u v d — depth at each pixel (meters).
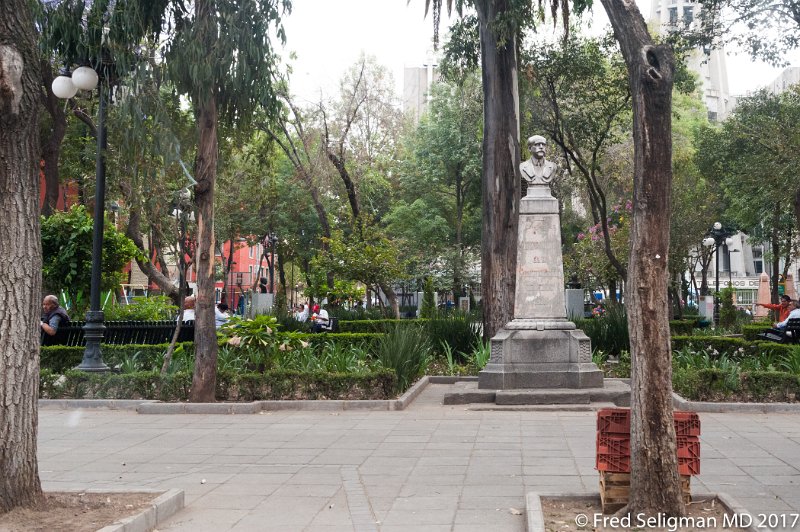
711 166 35.09
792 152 23.89
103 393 13.47
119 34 13.09
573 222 43.62
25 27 6.01
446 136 42.16
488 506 6.59
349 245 30.03
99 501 6.27
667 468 5.53
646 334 5.62
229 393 13.34
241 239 46.84
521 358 13.69
